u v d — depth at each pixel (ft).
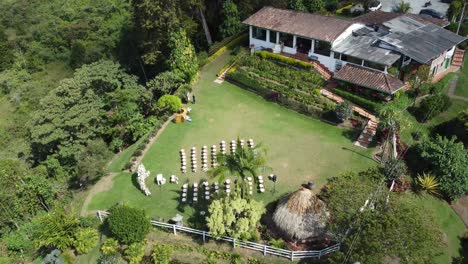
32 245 118.62
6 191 126.72
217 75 190.80
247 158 109.60
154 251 111.14
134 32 211.41
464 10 200.13
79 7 271.69
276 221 109.70
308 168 134.00
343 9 236.02
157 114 167.73
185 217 120.67
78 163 135.74
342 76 160.15
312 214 105.70
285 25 182.19
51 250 117.91
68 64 245.86
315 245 109.40
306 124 155.53
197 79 188.34
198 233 113.91
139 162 142.72
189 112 164.96
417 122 151.64
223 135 152.56
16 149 163.22
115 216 111.55
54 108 144.25
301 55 181.68
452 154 123.85
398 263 94.32
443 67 175.83
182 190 129.18
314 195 112.27
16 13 270.26
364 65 163.12
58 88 153.69
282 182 129.29
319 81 169.99
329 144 143.74
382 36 168.66
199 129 156.76
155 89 175.22
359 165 133.08
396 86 149.69
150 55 183.42
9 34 260.21
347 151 139.54
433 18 193.77
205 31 217.36
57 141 144.87
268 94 170.91
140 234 111.24
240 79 180.34
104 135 157.89
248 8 212.64
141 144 148.77
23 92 223.30
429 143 130.52
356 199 107.24
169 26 174.19
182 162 140.77
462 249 114.42
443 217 120.78
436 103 150.20
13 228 129.29
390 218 93.97
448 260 110.01
